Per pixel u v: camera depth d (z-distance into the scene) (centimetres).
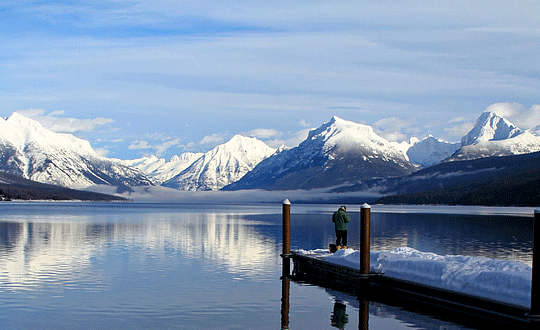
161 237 6078
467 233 6806
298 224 9250
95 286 3005
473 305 2209
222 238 5991
